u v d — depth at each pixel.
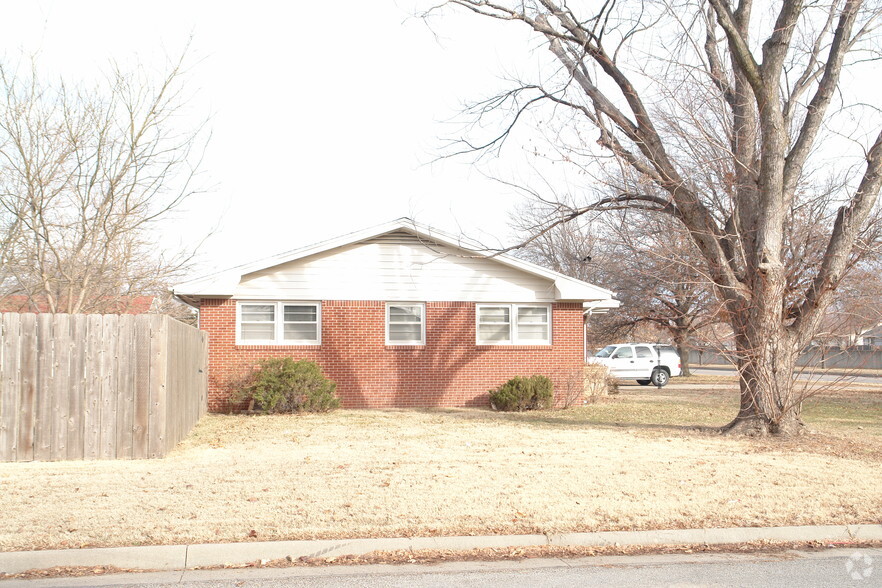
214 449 12.67
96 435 11.52
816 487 9.73
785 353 14.20
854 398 25.73
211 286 19.73
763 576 6.70
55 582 6.51
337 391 20.50
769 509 8.65
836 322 17.47
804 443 13.43
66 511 8.24
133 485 9.55
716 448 12.84
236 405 19.62
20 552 6.89
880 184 13.64
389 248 20.92
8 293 19.47
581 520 8.12
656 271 26.84
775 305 13.95
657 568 6.97
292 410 19.02
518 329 21.42
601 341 42.31
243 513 8.21
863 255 14.48
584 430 15.38
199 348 17.19
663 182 14.41
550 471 10.62
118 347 11.66
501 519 8.10
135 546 7.11
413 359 20.86
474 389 21.08
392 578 6.64
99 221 18.33
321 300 20.58
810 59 14.59
